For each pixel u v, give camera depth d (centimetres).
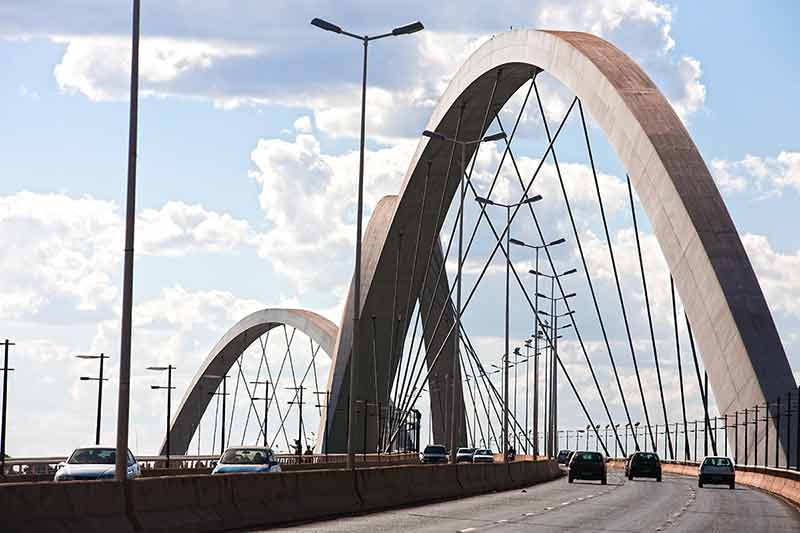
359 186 6612
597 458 10394
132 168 3950
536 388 14188
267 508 4612
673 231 10850
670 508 6209
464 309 15288
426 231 16400
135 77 4022
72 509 3341
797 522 5300
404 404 16725
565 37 12469
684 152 10950
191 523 3944
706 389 13412
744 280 10356
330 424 18275
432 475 7006
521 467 10000
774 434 9806
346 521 4756
